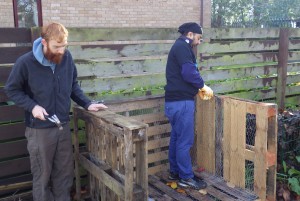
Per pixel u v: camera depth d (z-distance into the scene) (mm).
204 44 4656
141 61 4156
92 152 3445
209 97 3838
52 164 3074
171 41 4359
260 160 3416
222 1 19156
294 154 4562
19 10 8617
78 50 3738
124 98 4082
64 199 3172
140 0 10414
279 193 3945
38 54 2715
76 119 3506
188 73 3578
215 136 3969
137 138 2693
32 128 2877
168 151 4289
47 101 2838
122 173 2910
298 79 5887
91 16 9602
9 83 2781
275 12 19375
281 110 5422
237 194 3576
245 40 5074
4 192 3631
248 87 5227
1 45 3881
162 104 4203
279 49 5449
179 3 11172
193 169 4195
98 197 3467
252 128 3688
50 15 8977
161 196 3656
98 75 3898
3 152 3523
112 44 3936
